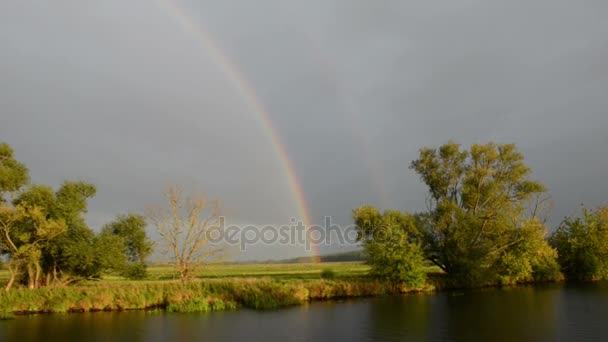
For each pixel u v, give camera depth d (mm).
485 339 24609
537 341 23891
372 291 47906
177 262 46375
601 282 59156
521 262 56125
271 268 107500
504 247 57219
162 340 25859
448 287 53906
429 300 42656
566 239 65375
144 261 53625
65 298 37625
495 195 58500
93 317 34438
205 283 42219
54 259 44844
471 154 59438
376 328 28438
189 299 39000
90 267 46188
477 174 58438
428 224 56062
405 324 29672
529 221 58125
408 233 55062
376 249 49875
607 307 35406
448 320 30844
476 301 41094
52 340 26094
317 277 63375
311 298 44438
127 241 53281
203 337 26547
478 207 58656
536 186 58594
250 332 27875
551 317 31047
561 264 64250
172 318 33562
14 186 42906
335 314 34750
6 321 32844
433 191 60438
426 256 54344
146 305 39156
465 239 54906
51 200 44094
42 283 44781
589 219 64188
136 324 31047
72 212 44750
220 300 39344
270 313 35844
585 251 62969
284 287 42969
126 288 39969
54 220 42938
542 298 41875
